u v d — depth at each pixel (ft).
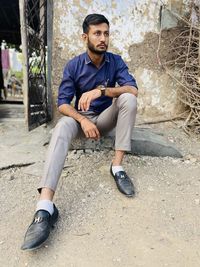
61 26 11.22
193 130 11.71
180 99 11.98
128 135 7.70
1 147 10.37
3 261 5.86
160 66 11.82
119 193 7.90
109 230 6.70
